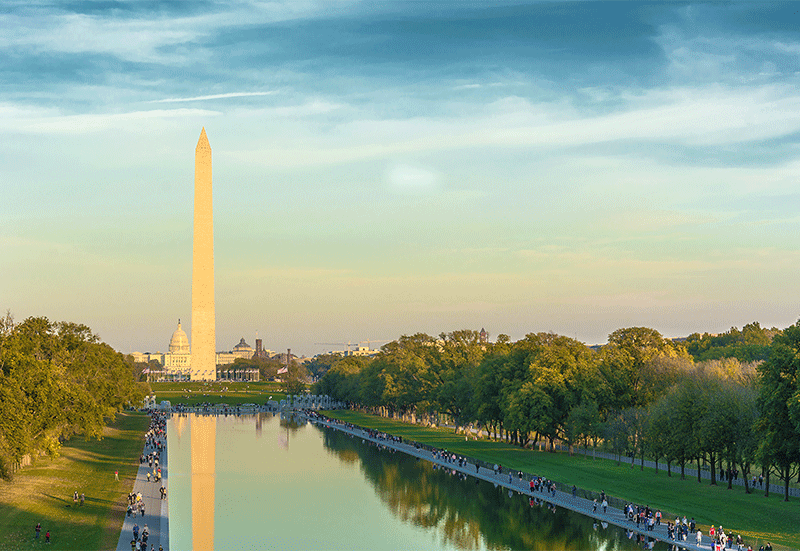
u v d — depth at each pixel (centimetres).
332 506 10738
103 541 8188
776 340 9169
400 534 9056
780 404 8794
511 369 16175
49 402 10606
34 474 11494
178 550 8338
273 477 13350
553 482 11712
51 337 13775
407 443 17888
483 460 14362
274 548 8438
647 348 14950
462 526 9425
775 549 7612
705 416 10681
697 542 8138
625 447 13088
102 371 17838
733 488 10738
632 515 9294
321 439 19812
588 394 14062
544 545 8412
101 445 16612
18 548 7781
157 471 12744
